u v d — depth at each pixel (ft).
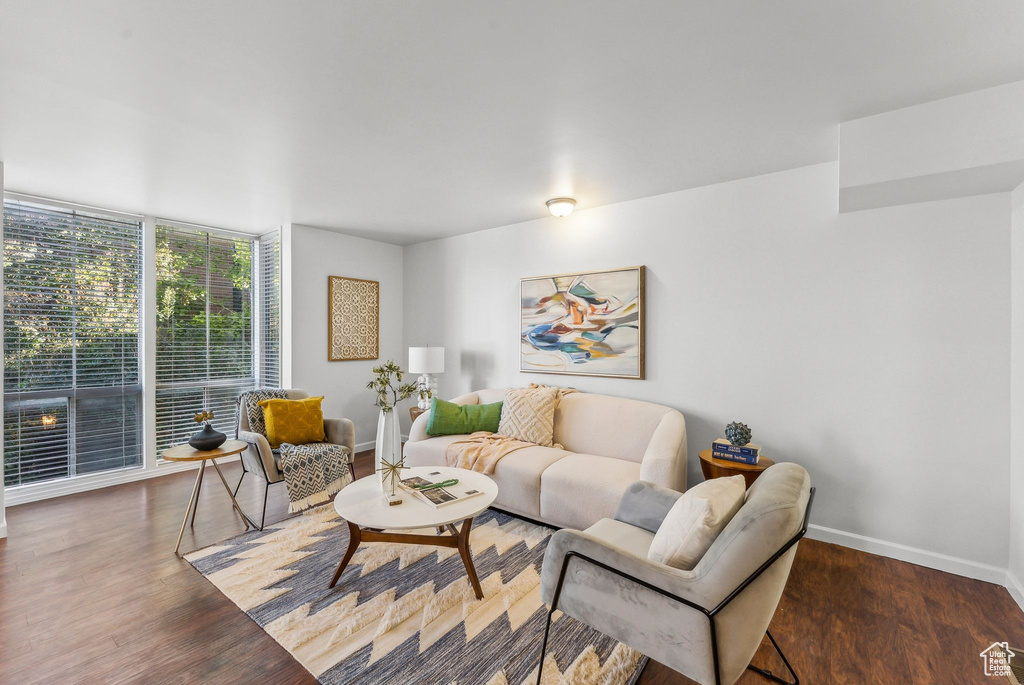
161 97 6.42
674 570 4.31
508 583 7.14
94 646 5.64
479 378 14.65
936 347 7.81
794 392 9.16
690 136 7.75
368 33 5.05
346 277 15.25
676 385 10.64
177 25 4.87
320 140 7.89
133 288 12.48
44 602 6.57
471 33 5.07
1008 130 6.04
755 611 4.10
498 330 14.12
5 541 8.57
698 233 10.35
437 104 6.68
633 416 10.43
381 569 7.55
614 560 4.56
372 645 5.69
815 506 8.91
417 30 5.01
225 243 14.35
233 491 11.41
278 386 14.44
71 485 11.25
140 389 12.55
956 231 7.64
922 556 7.88
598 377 11.89
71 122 7.15
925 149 6.53
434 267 15.97
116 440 12.15
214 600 6.64
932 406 7.85
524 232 13.47
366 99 6.53
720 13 4.71
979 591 7.07
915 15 4.70
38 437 10.98
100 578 7.23
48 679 5.09
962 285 7.61
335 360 14.94
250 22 4.84
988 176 6.56
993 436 7.38
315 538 8.71
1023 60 5.46
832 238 8.75
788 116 7.00
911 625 6.23
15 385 10.67
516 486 9.47
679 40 5.19
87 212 11.69
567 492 8.73
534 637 5.89
